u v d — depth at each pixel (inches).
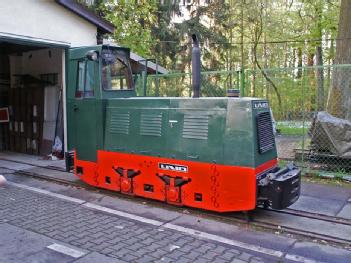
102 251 177.2
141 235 197.0
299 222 216.2
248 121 207.6
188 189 229.1
